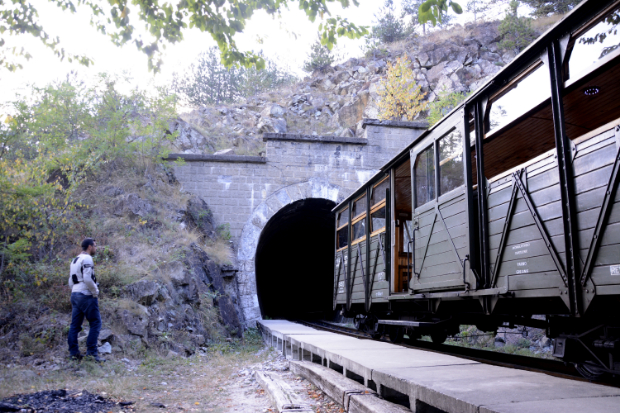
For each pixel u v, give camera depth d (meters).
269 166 16.95
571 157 4.21
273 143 17.11
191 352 9.41
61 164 12.08
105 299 8.70
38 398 4.78
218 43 6.14
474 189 6.12
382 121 17.61
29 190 9.20
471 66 31.38
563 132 4.30
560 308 5.07
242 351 10.73
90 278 6.93
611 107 5.28
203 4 5.73
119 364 7.21
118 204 12.48
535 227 4.70
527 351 9.34
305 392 5.56
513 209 5.13
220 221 16.38
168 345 8.99
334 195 17.03
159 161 15.26
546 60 4.57
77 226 10.76
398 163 9.04
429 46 34.06
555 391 3.12
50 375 6.17
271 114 32.03
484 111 5.89
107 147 13.72
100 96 14.47
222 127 31.25
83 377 6.23
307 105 35.09
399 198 9.82
